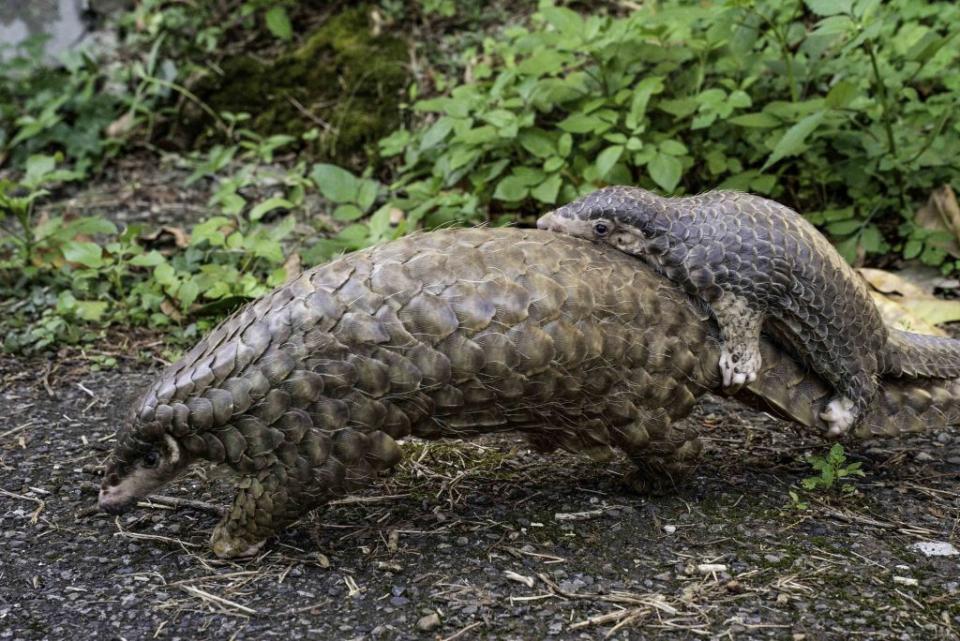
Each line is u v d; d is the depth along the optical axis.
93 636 3.10
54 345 5.10
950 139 5.52
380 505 3.76
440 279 3.20
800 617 3.12
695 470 3.92
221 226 5.71
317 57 7.22
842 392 3.67
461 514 3.68
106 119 7.15
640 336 3.37
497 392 3.23
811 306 3.49
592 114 5.60
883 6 5.95
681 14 5.50
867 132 5.63
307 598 3.24
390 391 3.19
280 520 3.34
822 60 5.88
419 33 7.25
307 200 6.40
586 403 3.36
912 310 5.12
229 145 7.03
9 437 4.32
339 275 3.24
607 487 3.84
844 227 5.53
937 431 4.30
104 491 3.37
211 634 3.09
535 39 5.76
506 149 5.82
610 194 3.47
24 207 5.59
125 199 6.52
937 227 5.55
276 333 3.19
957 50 5.82
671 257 3.42
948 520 3.64
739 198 3.54
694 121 5.35
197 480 3.97
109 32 7.84
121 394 4.69
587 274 3.32
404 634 3.07
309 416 3.19
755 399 3.71
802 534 3.54
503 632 3.07
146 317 5.29
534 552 3.44
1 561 3.47
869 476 3.96
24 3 7.87
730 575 3.32
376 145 6.75
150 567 3.43
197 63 7.39
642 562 3.39
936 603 3.19
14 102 7.41
